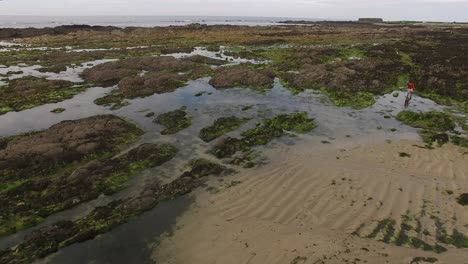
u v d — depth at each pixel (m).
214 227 14.55
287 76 38.38
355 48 53.28
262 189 17.19
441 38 64.81
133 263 12.83
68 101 31.45
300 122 25.58
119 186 17.77
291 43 64.56
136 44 65.75
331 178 17.91
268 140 22.73
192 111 28.62
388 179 17.73
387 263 12.01
